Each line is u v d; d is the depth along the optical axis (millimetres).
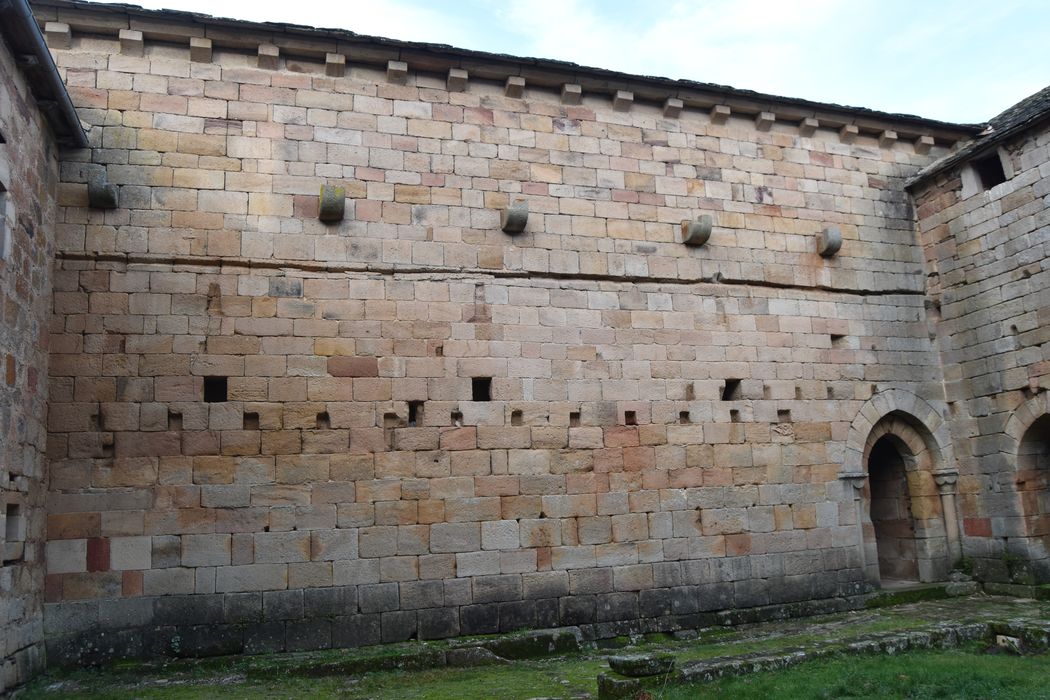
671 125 16312
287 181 13539
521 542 13531
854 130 17703
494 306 14242
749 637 13391
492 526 13422
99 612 11562
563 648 12875
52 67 10836
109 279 12500
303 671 11180
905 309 17484
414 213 14109
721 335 15695
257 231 13227
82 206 12609
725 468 15109
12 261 10352
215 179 13219
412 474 13180
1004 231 16328
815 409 16094
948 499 16984
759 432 15523
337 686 10617
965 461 16922
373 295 13594
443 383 13656
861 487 16109
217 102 13492
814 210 17109
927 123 18172
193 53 13445
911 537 17203
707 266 15883
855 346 16797
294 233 13391
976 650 11492
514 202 14547
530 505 13719
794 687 9086
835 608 15156
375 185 13992
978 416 16719
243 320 12906
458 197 14445
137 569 11797
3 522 9867
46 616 11344
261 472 12500
